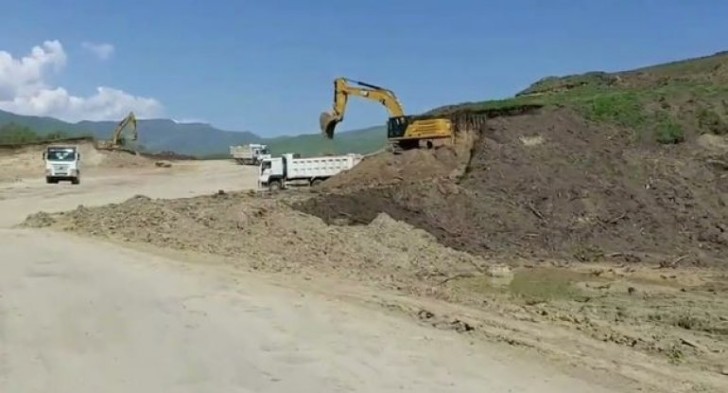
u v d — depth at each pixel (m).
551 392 7.82
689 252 23.12
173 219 21.00
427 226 24.36
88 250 16.36
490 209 25.67
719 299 16.66
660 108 33.19
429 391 7.55
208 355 8.48
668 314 14.49
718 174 28.09
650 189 27.22
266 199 25.86
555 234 24.36
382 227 22.64
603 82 46.91
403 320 11.05
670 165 28.64
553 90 46.88
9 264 14.14
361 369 8.22
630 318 13.95
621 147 30.30
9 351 8.36
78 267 13.95
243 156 75.69
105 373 7.70
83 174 60.25
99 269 13.79
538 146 30.14
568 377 8.52
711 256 22.81
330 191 28.31
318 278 15.01
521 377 8.32
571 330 11.62
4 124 101.88
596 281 19.09
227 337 9.28
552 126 31.53
